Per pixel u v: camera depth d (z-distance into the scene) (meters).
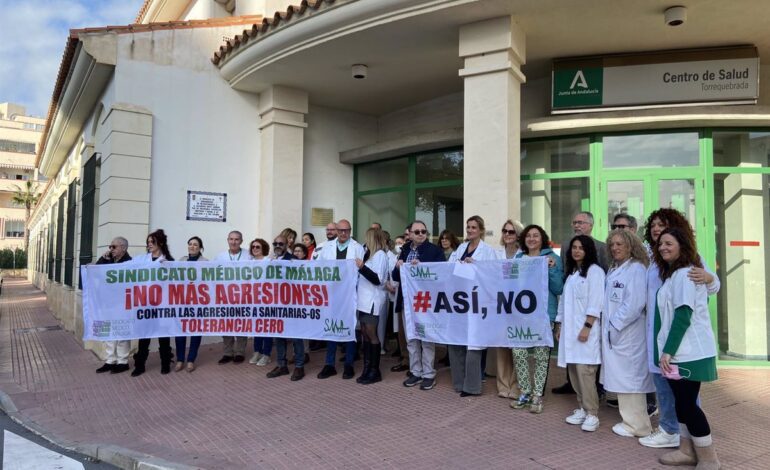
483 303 5.61
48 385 6.59
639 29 6.81
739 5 6.17
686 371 3.73
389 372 7.07
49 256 17.50
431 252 6.26
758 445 4.37
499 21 6.57
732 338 7.48
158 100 8.68
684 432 3.94
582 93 7.68
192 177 8.99
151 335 6.87
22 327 12.12
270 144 9.41
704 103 7.27
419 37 7.27
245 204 9.54
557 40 7.20
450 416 5.17
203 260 7.32
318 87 9.44
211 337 9.24
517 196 6.79
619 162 7.89
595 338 4.68
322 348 8.84
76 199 11.36
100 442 4.61
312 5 7.19
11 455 4.45
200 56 9.15
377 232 6.67
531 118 8.34
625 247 4.50
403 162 10.19
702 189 7.53
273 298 6.78
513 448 4.33
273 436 4.67
